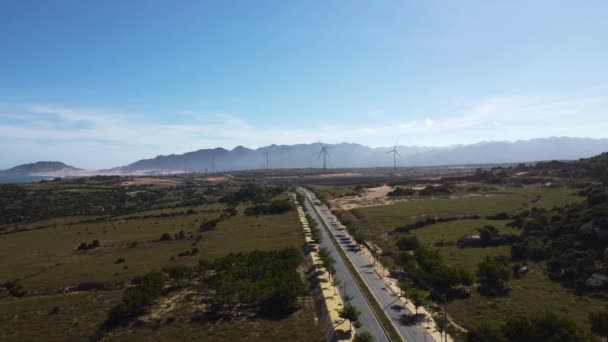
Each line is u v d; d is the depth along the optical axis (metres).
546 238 95.69
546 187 198.88
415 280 80.56
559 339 44.84
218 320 69.06
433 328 60.06
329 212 197.00
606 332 50.75
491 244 102.94
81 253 133.12
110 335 64.06
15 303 82.94
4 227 187.62
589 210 97.62
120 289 93.06
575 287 69.12
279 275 83.50
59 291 93.56
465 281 71.50
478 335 48.31
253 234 149.62
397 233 131.00
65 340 62.75
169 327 66.69
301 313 71.00
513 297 67.62
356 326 61.28
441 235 119.25
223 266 98.12
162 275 93.44
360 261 102.94
